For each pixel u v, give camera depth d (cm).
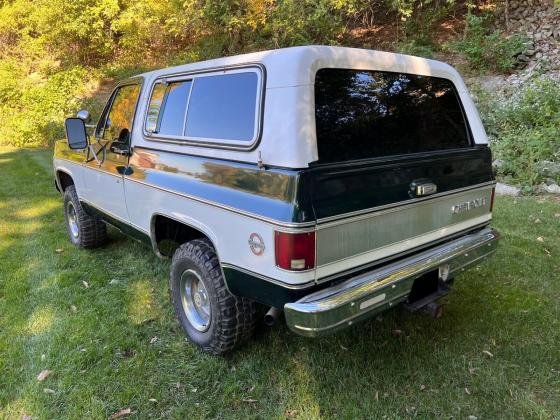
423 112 297
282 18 1136
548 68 955
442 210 291
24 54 1677
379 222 253
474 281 396
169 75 330
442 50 1155
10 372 299
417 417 252
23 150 1247
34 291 409
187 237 346
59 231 573
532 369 285
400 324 337
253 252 245
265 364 297
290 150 227
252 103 254
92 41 1611
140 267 454
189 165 295
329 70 248
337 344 315
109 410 264
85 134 406
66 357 310
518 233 494
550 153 699
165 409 265
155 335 337
